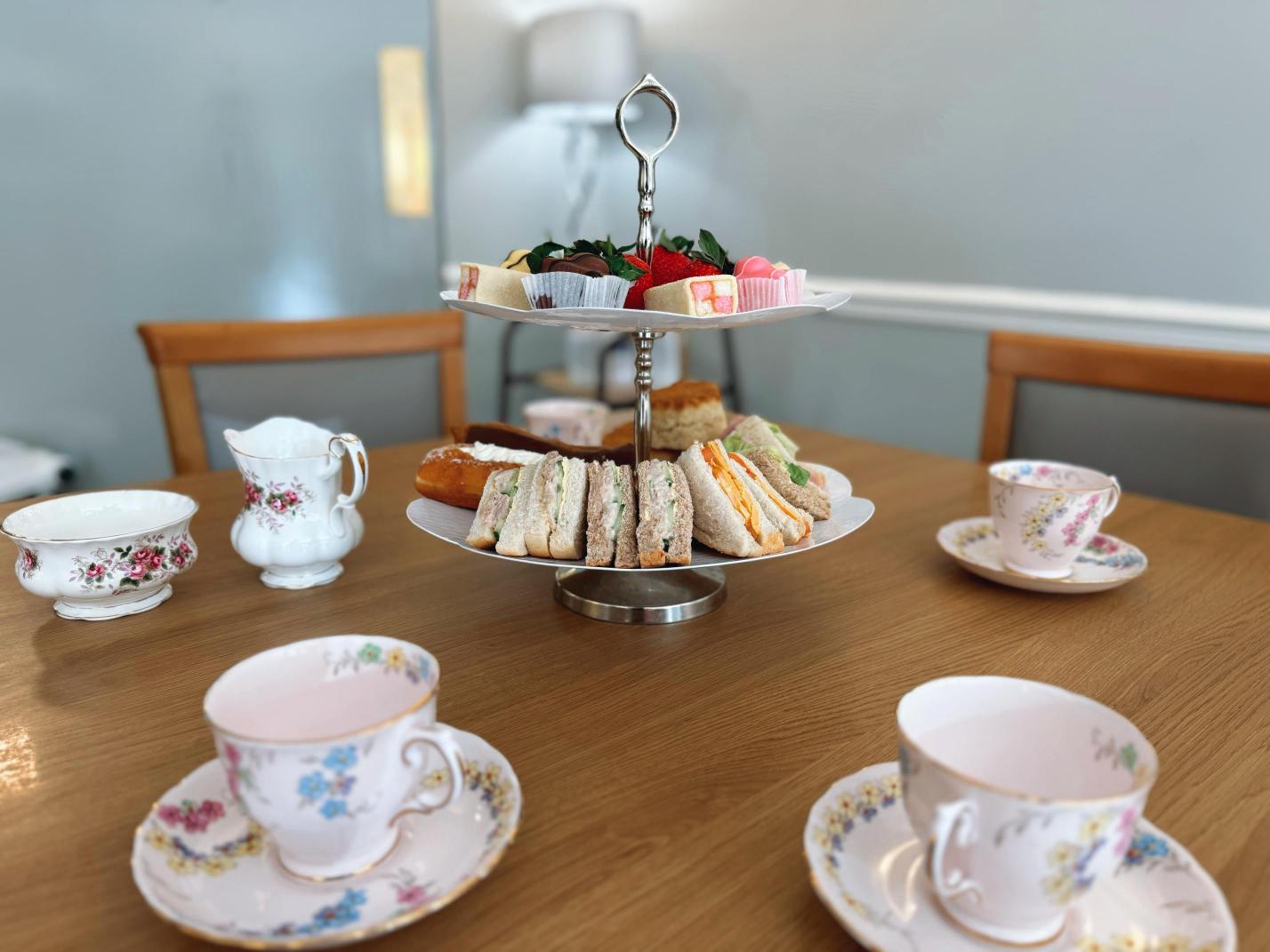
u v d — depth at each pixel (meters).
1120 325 2.02
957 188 2.25
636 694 0.61
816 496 0.75
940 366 2.38
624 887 0.43
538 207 3.15
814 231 2.58
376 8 2.64
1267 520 1.17
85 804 0.48
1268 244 1.78
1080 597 0.78
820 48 2.44
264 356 1.38
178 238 2.46
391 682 0.46
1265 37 1.72
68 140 2.24
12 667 0.64
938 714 0.42
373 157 2.75
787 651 0.68
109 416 2.46
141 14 2.28
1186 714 0.59
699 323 0.65
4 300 2.24
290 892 0.40
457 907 0.41
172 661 0.65
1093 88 1.97
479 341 3.09
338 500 0.78
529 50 2.68
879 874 0.42
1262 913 0.41
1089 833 0.35
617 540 0.67
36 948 0.38
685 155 2.88
